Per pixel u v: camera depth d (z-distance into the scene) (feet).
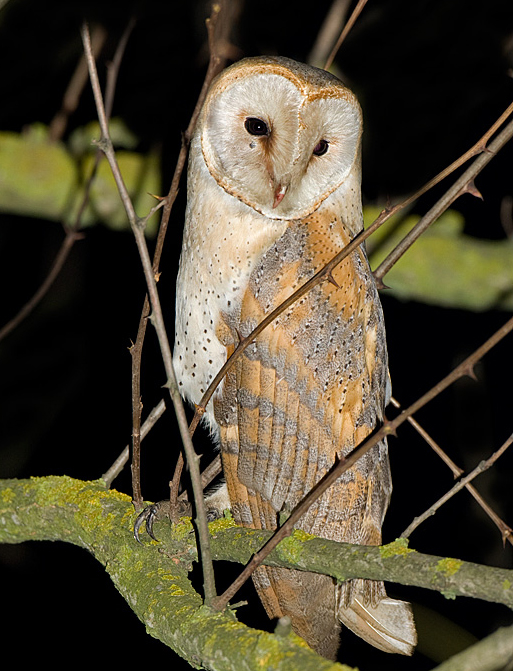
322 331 23.49
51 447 44.37
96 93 16.17
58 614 42.83
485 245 34.73
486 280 33.86
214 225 24.12
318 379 23.44
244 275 23.86
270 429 23.50
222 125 23.80
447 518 41.29
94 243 44.93
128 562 20.54
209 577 17.43
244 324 23.65
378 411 24.64
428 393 15.69
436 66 36.55
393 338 44.09
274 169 23.18
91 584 43.24
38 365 44.27
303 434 23.45
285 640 15.75
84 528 22.13
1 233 45.19
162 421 42.65
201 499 17.01
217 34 24.48
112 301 44.98
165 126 37.06
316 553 17.67
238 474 23.84
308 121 22.86
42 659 42.11
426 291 34.42
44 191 33.24
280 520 19.31
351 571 16.98
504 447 18.28
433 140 37.65
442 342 43.78
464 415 41.22
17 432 43.60
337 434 23.61
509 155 38.75
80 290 45.01
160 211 33.68
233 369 23.76
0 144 33.55
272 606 23.58
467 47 35.96
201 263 24.23
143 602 19.02
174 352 25.04
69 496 23.00
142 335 18.84
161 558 20.35
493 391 42.88
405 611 23.61
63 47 37.47
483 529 40.11
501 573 15.33
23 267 45.19
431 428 43.21
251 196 23.68
